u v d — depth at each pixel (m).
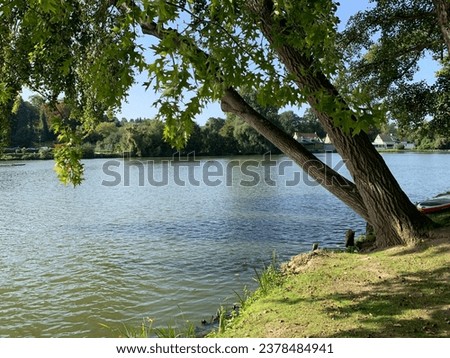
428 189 31.59
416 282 6.84
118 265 13.74
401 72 14.77
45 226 21.58
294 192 33.66
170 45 3.66
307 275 8.12
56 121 5.57
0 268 13.76
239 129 82.69
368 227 13.38
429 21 13.38
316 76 7.14
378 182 8.75
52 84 9.17
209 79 3.89
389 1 13.36
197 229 19.55
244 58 4.66
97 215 25.00
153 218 23.17
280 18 5.65
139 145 76.25
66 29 8.04
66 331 9.01
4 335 8.86
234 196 32.41
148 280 12.02
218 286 11.25
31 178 55.53
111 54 4.20
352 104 4.31
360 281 7.32
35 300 10.84
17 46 8.25
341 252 9.93
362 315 5.84
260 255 14.34
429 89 14.51
